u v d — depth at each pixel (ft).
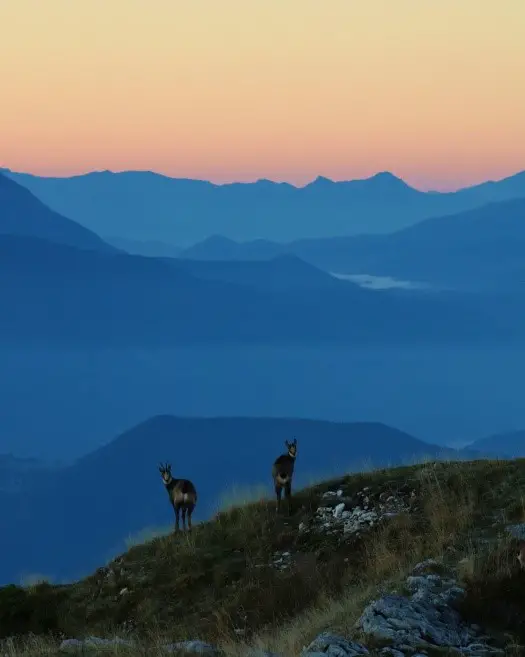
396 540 205.05
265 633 177.88
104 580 240.12
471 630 136.77
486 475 226.79
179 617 212.64
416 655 123.13
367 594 158.92
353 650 124.26
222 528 247.91
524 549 149.38
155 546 249.75
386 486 242.17
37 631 218.59
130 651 140.87
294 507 249.34
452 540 184.14
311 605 187.32
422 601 140.77
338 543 220.23
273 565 220.84
